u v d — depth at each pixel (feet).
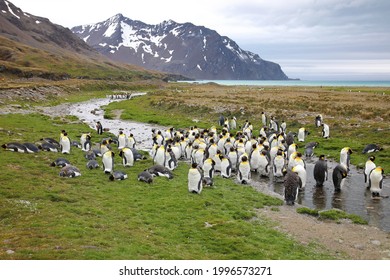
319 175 69.51
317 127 123.75
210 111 164.45
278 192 65.87
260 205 56.90
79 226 40.45
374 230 48.96
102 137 110.42
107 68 580.71
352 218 52.49
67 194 53.06
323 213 53.62
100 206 49.96
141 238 39.75
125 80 504.43
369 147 91.66
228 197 59.82
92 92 341.21
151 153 89.51
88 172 67.97
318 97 192.44
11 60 442.91
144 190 59.36
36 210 44.60
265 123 135.85
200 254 37.83
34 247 33.60
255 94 233.96
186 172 75.10
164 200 54.70
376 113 132.67
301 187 67.05
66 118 149.79
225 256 37.88
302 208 55.57
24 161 70.13
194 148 82.28
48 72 383.04
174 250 37.86
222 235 43.57
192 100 196.03
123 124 148.25
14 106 163.32
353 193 65.57
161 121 150.92
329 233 47.39
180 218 48.29
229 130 123.95
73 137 104.63
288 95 216.33
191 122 148.25
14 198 48.78
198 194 59.21
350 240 45.42
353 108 142.41
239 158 78.02
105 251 34.30
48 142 86.28
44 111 171.12
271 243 42.68
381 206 58.85
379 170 62.44
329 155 92.48
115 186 60.49
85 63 560.61
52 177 61.67
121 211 48.75
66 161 70.13
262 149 79.77
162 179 67.15
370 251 42.34
